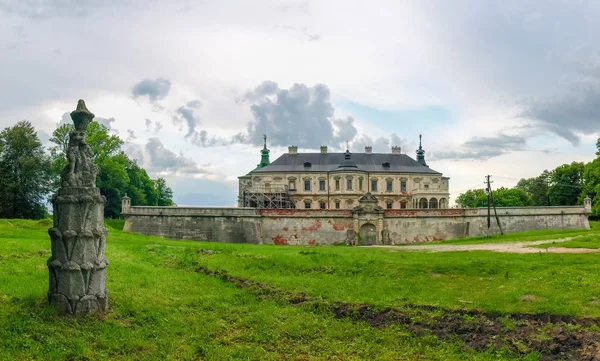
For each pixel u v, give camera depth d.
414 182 95.88
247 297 22.73
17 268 23.00
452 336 18.58
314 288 23.70
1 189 71.81
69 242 16.72
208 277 26.16
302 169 94.44
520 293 21.44
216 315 20.06
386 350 17.61
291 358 16.70
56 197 16.72
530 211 67.31
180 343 17.00
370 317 20.45
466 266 26.44
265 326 19.16
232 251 33.28
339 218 62.53
